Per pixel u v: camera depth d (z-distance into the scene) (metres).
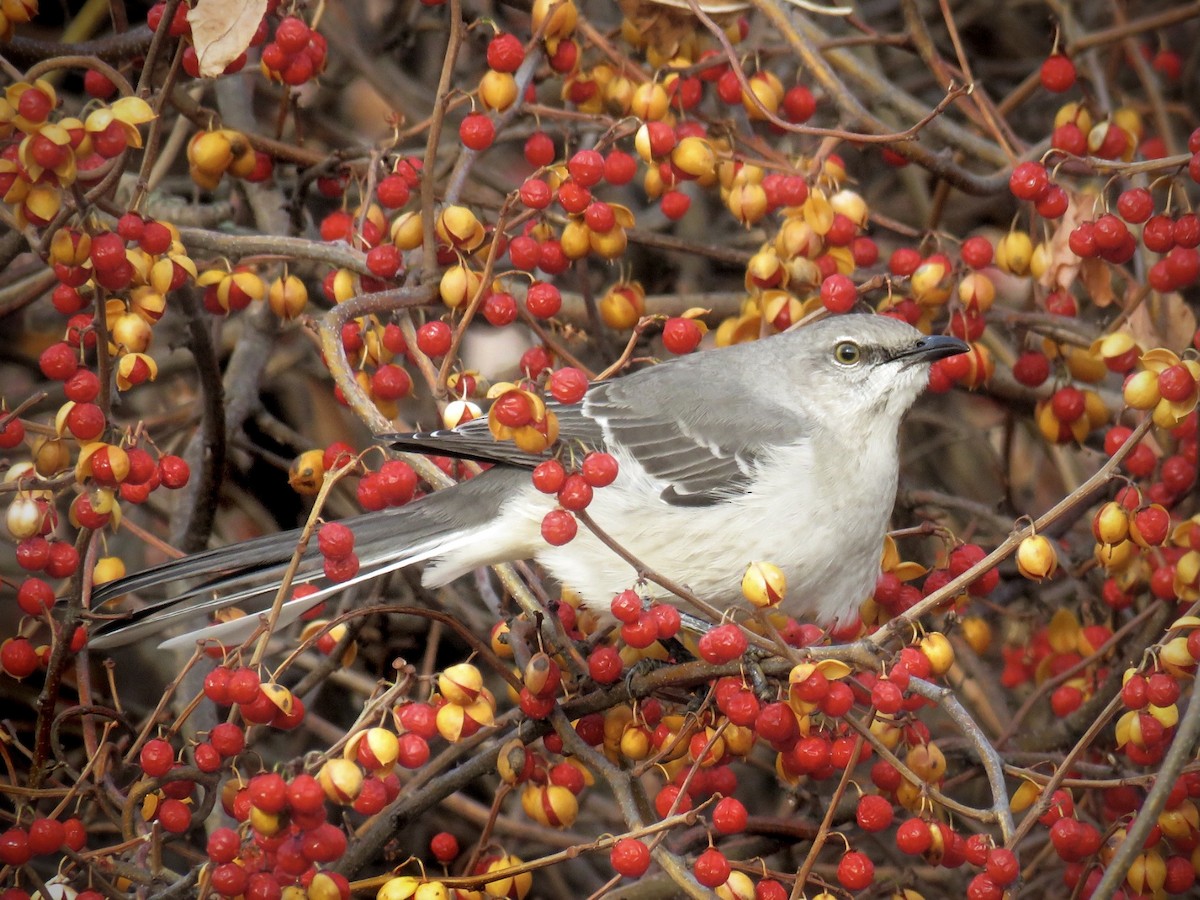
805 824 8.22
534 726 7.20
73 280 6.66
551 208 9.27
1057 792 6.56
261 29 8.44
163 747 6.33
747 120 10.12
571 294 11.27
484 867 7.13
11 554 11.27
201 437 10.12
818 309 8.66
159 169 11.07
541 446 6.00
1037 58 14.10
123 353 7.00
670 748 6.72
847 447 8.59
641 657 8.22
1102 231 8.03
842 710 6.22
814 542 8.39
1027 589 10.16
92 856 6.45
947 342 8.62
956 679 10.77
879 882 8.29
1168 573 8.16
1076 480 11.75
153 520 11.69
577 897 11.06
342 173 9.34
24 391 11.59
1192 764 6.39
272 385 12.73
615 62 8.95
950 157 9.27
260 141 9.09
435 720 6.09
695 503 8.41
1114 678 8.58
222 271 8.34
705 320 11.49
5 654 6.94
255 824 5.75
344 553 6.42
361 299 7.84
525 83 8.54
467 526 8.12
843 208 8.64
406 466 7.02
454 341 7.83
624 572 8.01
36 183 6.48
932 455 13.70
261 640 6.02
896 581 8.32
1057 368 9.12
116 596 7.26
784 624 8.30
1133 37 11.41
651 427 8.70
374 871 9.34
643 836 6.34
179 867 9.42
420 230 8.31
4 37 7.86
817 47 9.71
